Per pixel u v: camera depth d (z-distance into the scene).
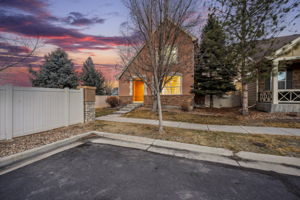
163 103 11.93
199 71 11.13
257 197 2.13
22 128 4.77
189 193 2.21
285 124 6.56
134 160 3.37
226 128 6.19
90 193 2.19
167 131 5.71
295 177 2.69
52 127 5.80
